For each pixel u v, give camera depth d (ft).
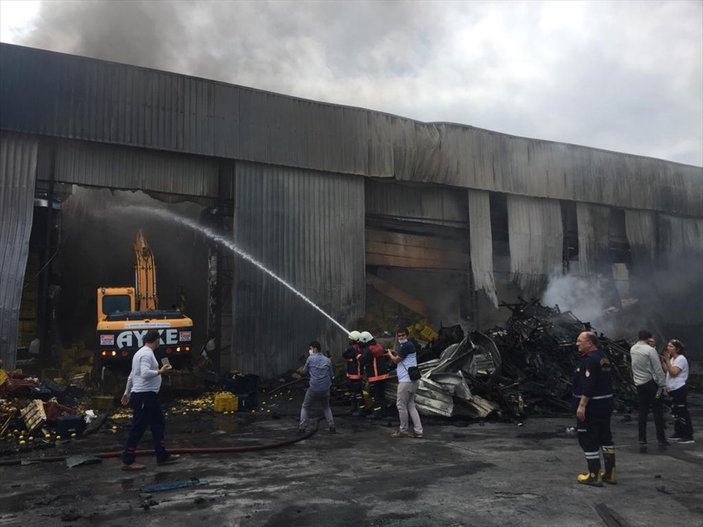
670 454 24.06
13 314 42.11
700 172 82.58
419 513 15.23
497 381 37.17
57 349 47.93
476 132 66.23
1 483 18.65
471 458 22.61
